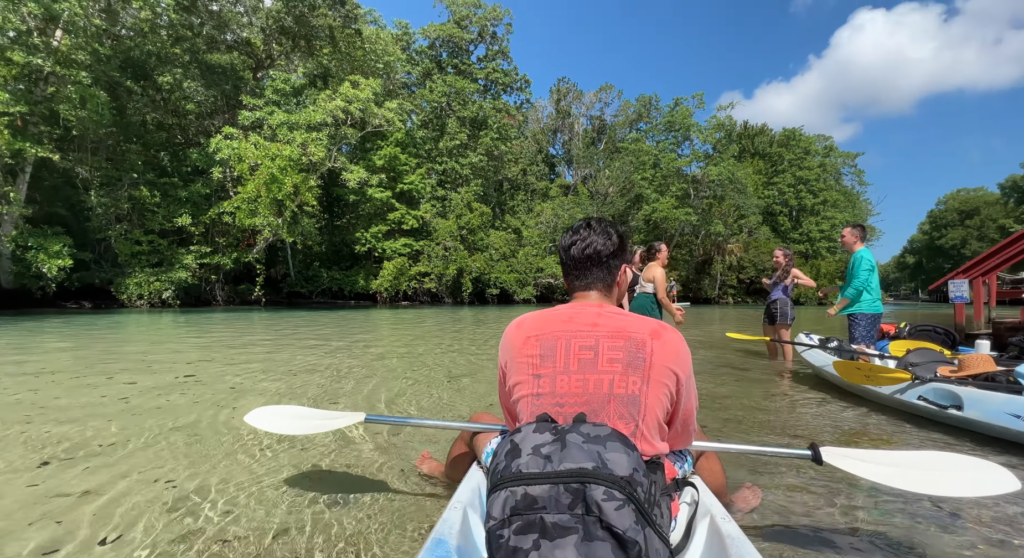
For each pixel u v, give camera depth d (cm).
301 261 2097
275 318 1240
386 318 1304
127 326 978
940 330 532
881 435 338
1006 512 232
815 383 506
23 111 1286
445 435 330
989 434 332
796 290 3142
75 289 1634
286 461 283
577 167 3356
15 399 400
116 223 1589
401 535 207
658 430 146
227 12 1830
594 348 148
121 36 1584
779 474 274
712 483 232
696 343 838
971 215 4700
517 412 151
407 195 2344
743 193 3050
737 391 469
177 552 192
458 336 867
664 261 541
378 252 2144
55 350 654
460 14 2855
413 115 2406
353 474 267
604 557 105
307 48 2034
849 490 254
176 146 1805
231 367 543
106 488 245
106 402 394
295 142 1742
